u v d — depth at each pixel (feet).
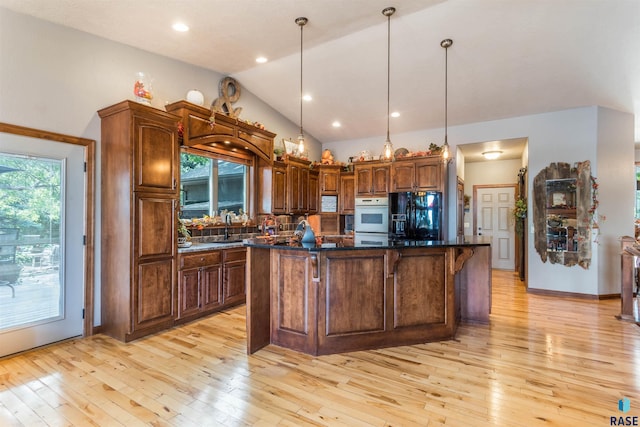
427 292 10.32
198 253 12.44
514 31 11.25
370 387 7.62
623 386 7.66
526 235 18.44
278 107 18.43
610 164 15.74
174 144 11.66
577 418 6.48
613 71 12.77
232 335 10.89
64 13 9.64
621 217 15.92
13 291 9.32
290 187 18.49
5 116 9.06
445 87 14.96
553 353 9.47
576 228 15.92
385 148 11.18
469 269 12.35
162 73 12.91
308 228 10.05
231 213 16.12
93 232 10.90
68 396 7.23
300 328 9.59
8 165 9.18
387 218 18.61
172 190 11.57
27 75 9.48
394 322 9.99
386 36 11.92
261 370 8.45
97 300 11.03
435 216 17.31
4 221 9.15
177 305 11.73
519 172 21.25
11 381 7.86
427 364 8.79
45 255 9.91
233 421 6.39
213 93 14.88
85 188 10.73
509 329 11.49
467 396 7.24
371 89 15.75
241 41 12.00
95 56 10.98
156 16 10.08
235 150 16.26
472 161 24.40
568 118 16.05
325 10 10.23
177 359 9.07
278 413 6.63
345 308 9.52
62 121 10.19
